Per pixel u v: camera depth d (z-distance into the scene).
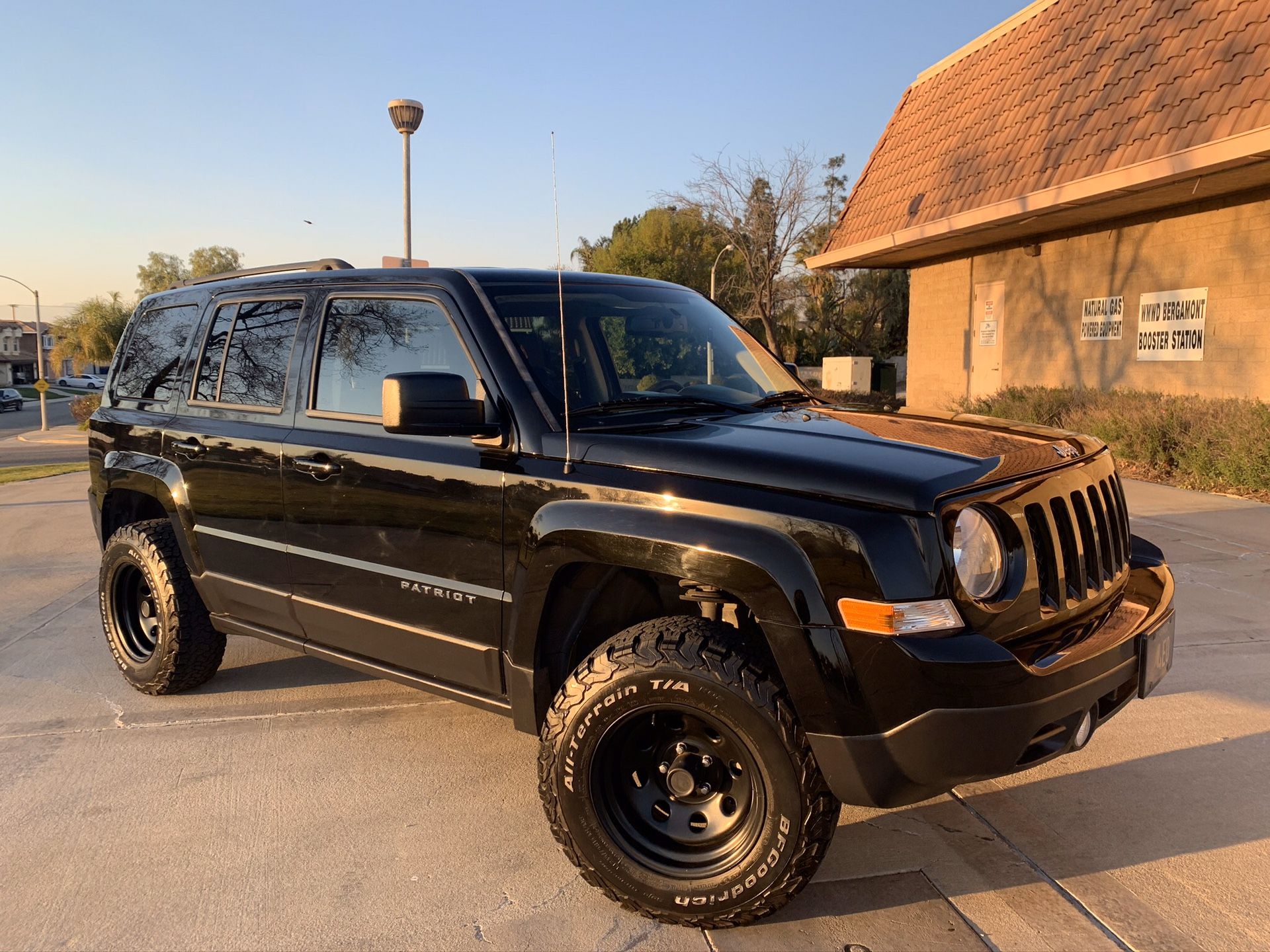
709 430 2.98
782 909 2.74
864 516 2.42
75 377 110.00
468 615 3.15
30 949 2.60
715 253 40.19
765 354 4.12
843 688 2.38
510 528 2.99
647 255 41.50
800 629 2.41
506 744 3.96
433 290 3.40
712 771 2.68
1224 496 8.83
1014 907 2.72
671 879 2.63
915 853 3.03
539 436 2.99
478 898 2.84
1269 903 2.71
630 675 2.59
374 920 2.72
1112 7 11.58
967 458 2.66
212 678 4.81
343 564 3.53
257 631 4.08
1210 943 2.54
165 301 4.86
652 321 3.69
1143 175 9.70
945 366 16.77
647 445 2.80
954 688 2.30
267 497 3.79
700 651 2.54
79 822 3.31
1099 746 3.76
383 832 3.23
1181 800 3.32
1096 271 12.80
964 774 2.36
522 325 3.26
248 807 3.41
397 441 3.37
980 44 14.30
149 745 3.97
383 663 3.57
